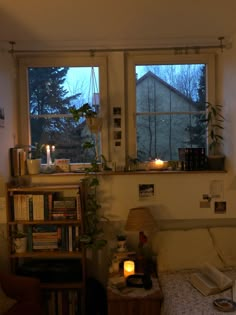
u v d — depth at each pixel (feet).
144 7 6.60
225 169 9.47
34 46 9.02
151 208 9.52
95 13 6.84
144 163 9.87
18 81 9.75
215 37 8.69
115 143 9.67
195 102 9.95
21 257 9.28
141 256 8.91
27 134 9.86
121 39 8.69
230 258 8.82
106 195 9.49
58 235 9.04
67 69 9.86
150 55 9.74
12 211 9.03
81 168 9.87
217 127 9.82
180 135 10.00
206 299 7.18
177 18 7.25
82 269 8.98
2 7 6.42
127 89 9.83
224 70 9.29
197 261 8.73
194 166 9.50
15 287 8.05
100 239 9.43
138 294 7.54
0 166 8.32
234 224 9.59
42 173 9.50
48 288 8.88
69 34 8.14
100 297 8.91
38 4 6.31
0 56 8.32
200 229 9.23
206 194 9.51
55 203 8.94
